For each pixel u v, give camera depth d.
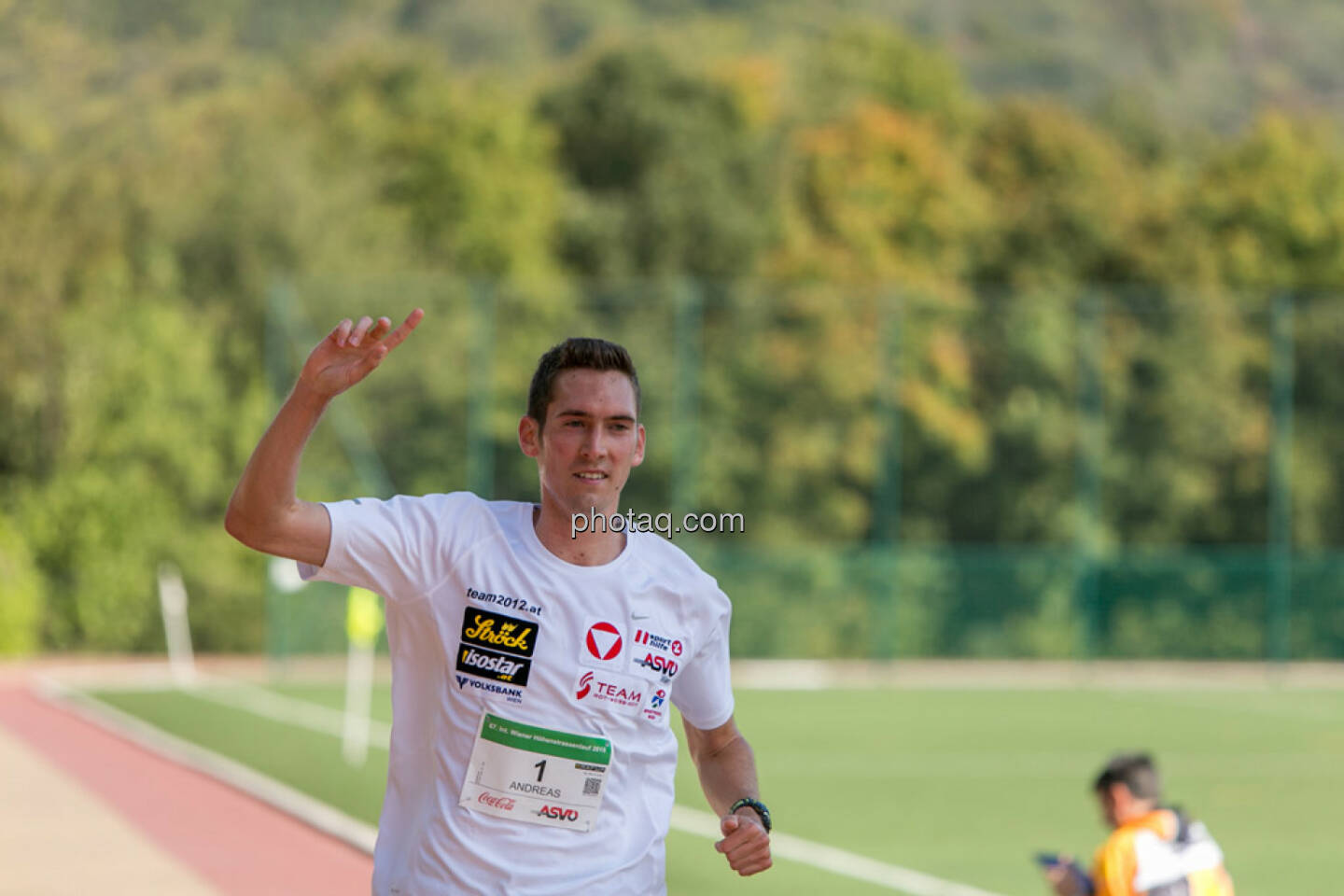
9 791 40.50
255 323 103.56
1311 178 128.00
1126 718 68.06
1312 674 88.88
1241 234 127.00
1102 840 37.81
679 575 11.16
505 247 116.31
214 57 142.00
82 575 92.94
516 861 10.52
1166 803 44.22
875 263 122.12
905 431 108.69
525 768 10.56
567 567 10.77
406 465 99.06
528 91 129.12
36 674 81.75
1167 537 110.19
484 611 10.63
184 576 94.44
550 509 10.88
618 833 10.78
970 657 88.25
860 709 71.00
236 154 108.75
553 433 10.78
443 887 10.50
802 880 31.44
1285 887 31.94
